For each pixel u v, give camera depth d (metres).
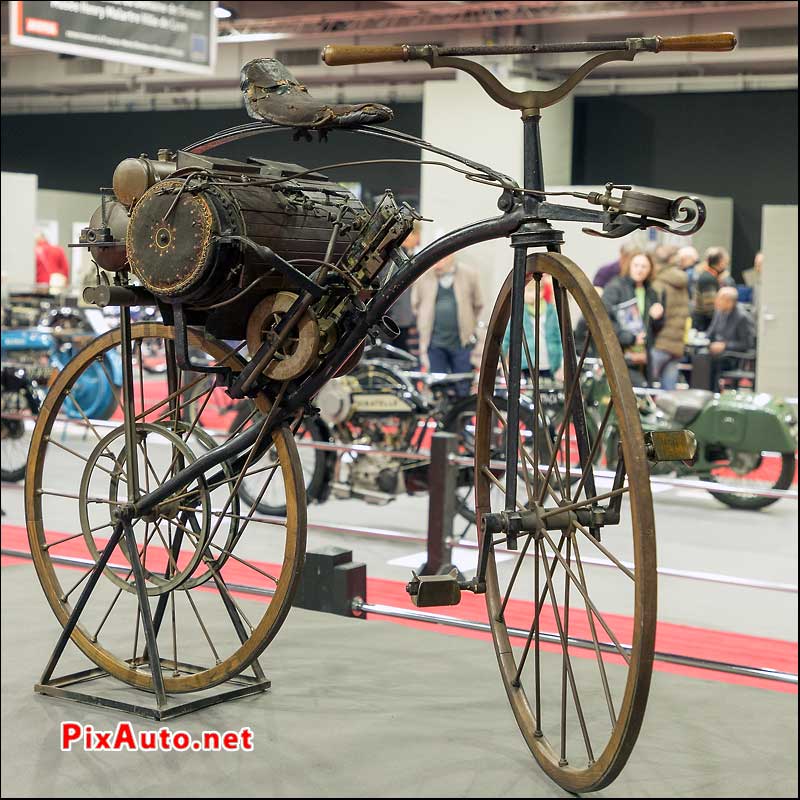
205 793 2.62
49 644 3.71
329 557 4.18
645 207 2.42
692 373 11.70
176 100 20.69
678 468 7.95
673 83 16.61
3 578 4.55
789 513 7.79
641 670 2.31
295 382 3.10
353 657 3.62
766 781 2.69
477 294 10.12
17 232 13.91
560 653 3.74
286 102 3.04
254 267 2.95
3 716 3.08
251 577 5.59
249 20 15.48
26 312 9.84
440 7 14.30
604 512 2.59
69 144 22.50
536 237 2.61
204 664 3.49
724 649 4.78
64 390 3.42
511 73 14.27
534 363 2.70
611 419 8.04
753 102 16.55
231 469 3.23
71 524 6.70
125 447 3.19
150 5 8.74
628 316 10.40
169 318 3.14
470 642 3.81
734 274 16.88
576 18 13.47
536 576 2.73
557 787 2.65
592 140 17.50
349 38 17.00
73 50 8.29
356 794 2.61
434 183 14.21
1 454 8.37
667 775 2.73
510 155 13.83
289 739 2.93
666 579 6.00
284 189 3.08
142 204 2.98
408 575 5.83
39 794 2.61
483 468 2.99
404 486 6.69
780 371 12.71
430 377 7.41
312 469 7.46
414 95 17.55
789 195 16.47
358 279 2.95
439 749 2.87
